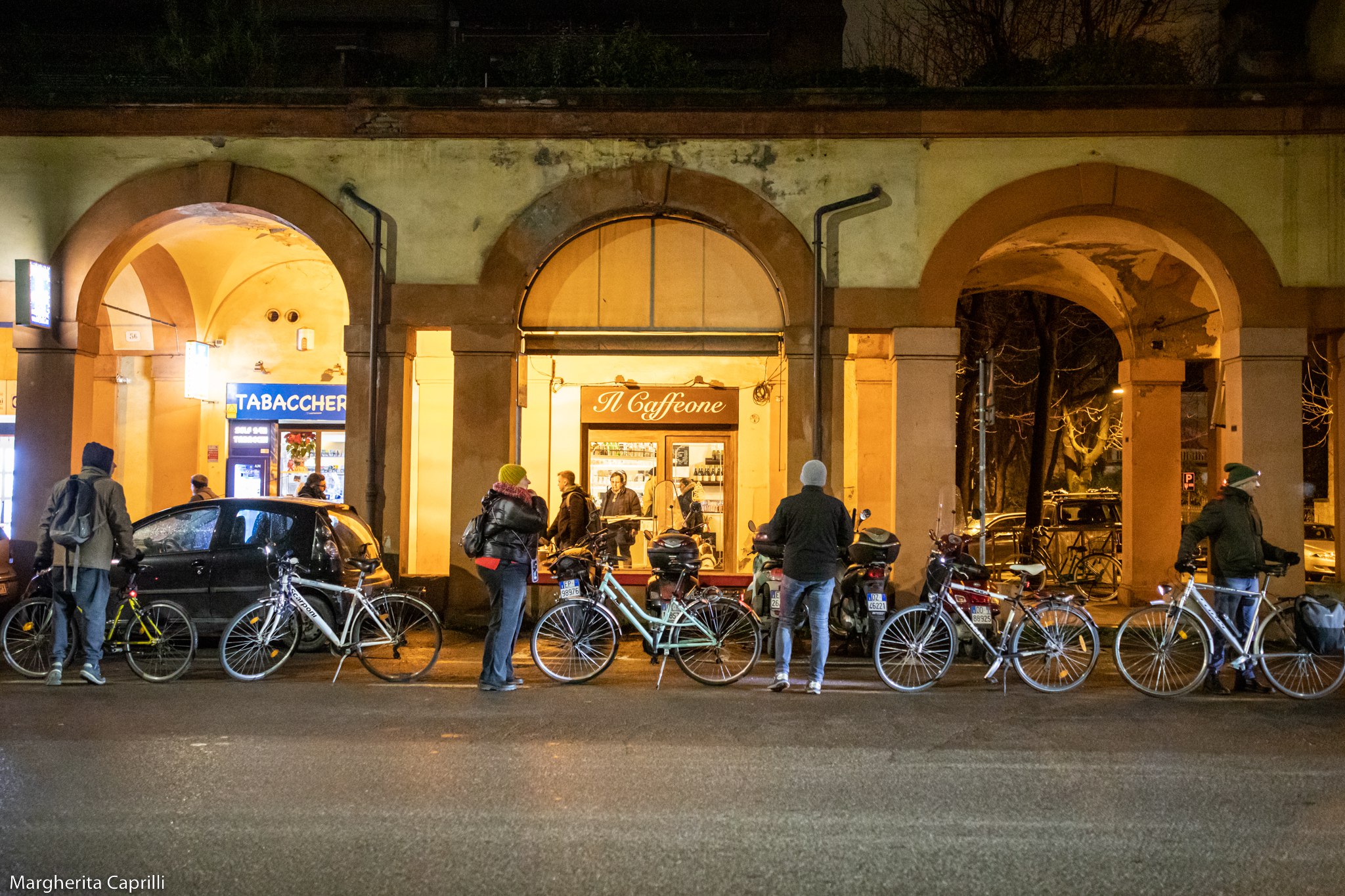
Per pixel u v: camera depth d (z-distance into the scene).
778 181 11.62
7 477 16.52
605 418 14.85
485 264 11.70
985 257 14.30
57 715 7.01
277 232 14.15
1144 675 8.16
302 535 9.76
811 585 8.00
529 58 12.25
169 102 11.64
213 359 16.33
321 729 6.61
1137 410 14.64
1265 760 5.93
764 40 16.73
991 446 27.89
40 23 16.34
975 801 5.09
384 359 11.68
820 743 6.29
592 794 5.18
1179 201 11.33
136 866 4.18
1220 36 12.62
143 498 15.70
